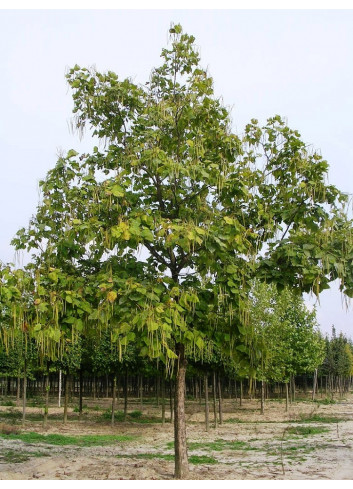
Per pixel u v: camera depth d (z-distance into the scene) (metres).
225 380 40.97
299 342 28.23
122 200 8.52
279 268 8.80
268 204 9.84
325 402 36.50
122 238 7.63
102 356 20.41
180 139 10.03
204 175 8.23
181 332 8.41
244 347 9.45
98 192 8.63
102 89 9.71
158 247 9.55
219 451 13.39
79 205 8.95
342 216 9.09
